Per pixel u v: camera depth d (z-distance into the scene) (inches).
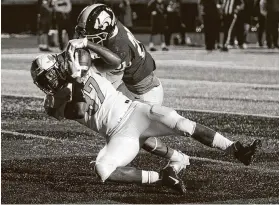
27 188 609.9
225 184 622.5
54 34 2439.7
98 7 579.8
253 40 2930.6
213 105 1104.2
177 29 2696.9
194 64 1852.9
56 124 939.3
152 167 693.3
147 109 543.2
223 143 543.2
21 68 1732.3
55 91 551.2
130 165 699.4
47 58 551.2
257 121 955.3
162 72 1637.6
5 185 619.8
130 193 591.2
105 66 562.6
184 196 581.3
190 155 746.2
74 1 3043.8
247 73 1617.9
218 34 2449.6
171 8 2556.6
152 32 2374.5
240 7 2389.3
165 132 547.5
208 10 2324.1
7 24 3294.8
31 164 702.5
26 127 916.0
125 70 613.3
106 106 550.0
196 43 2758.4
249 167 689.0
